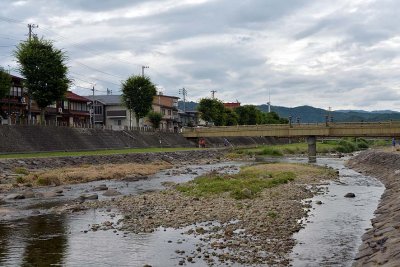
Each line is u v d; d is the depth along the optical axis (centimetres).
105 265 1486
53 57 6825
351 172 5259
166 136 10444
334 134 7775
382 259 1295
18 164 4625
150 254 1603
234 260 1495
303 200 2859
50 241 1827
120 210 2583
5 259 1562
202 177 4156
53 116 8938
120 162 6259
